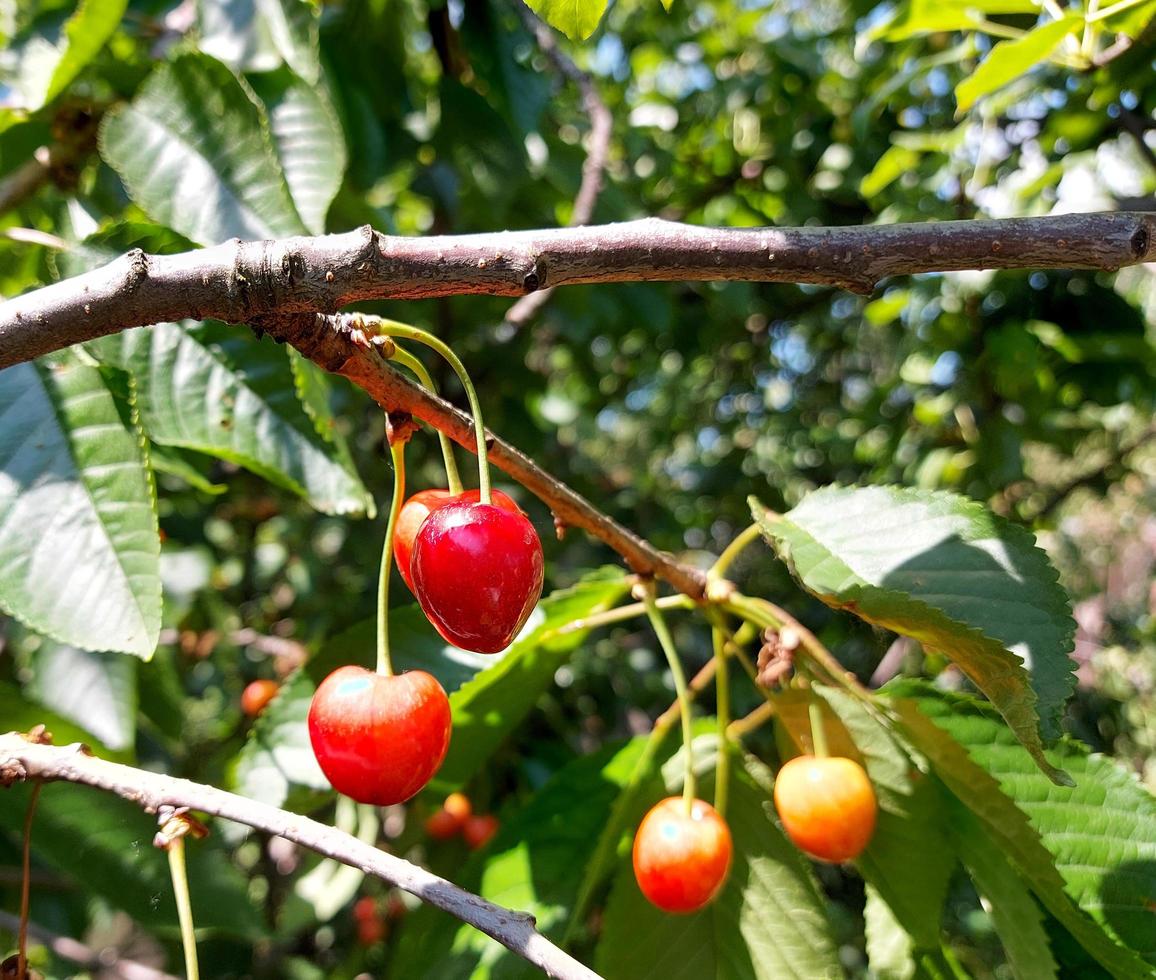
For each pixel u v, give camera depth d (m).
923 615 0.14
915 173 0.45
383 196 0.42
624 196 0.39
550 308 0.43
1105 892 0.17
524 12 0.32
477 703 0.21
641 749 0.22
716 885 0.17
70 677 0.24
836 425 0.68
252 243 0.11
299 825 0.13
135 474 0.16
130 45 0.25
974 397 0.43
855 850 0.17
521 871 0.20
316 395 0.20
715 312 0.58
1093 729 0.61
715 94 0.53
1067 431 0.45
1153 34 0.25
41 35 0.22
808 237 0.11
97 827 0.20
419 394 0.14
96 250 0.17
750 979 0.19
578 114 0.45
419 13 0.32
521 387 0.47
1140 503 0.90
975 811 0.17
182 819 0.14
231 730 0.49
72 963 0.30
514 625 0.13
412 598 0.45
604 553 0.52
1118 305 0.41
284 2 0.23
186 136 0.20
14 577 0.15
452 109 0.33
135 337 0.19
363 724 0.13
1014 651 0.15
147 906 0.20
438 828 0.34
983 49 0.34
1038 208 0.35
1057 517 0.57
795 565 0.16
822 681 0.19
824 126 0.53
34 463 0.16
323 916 0.37
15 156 0.22
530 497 0.48
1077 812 0.18
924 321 0.44
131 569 0.16
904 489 0.17
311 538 0.53
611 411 0.83
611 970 0.19
